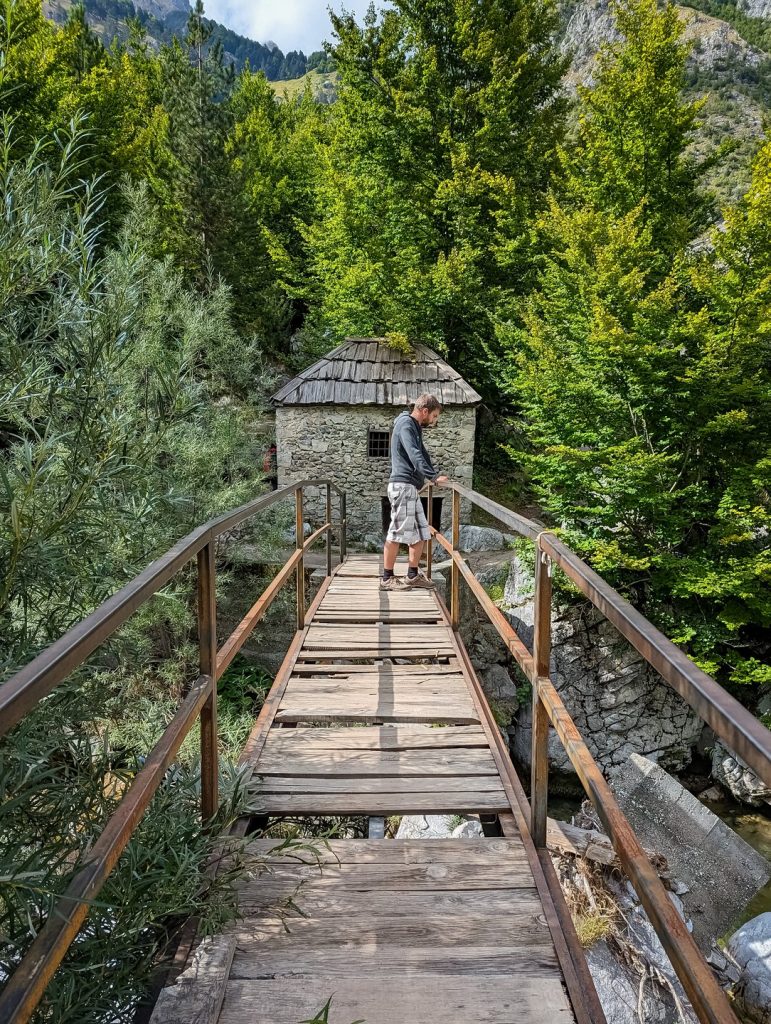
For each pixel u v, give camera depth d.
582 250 9.98
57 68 12.48
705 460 9.79
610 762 9.38
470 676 3.93
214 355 9.12
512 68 15.42
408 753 2.99
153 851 1.80
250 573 10.27
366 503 14.10
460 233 15.60
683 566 9.27
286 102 30.72
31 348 3.03
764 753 0.76
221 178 16.52
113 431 3.15
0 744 1.79
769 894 5.86
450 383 14.22
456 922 1.88
